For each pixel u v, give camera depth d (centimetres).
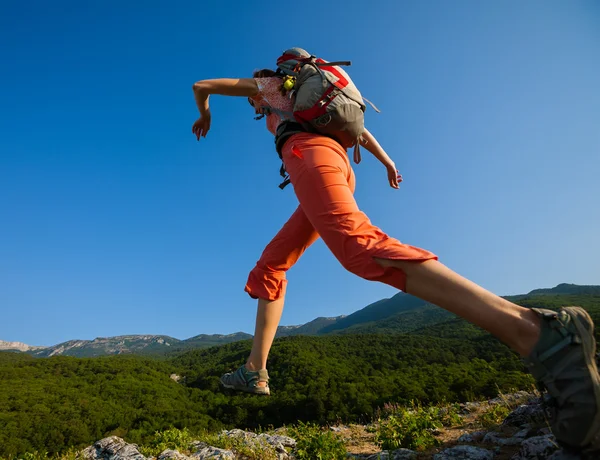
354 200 169
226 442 555
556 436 121
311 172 171
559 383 116
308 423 674
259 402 5450
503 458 302
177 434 596
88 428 5116
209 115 212
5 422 5003
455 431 492
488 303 128
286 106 192
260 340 212
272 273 217
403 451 382
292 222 218
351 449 510
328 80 180
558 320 120
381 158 256
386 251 142
